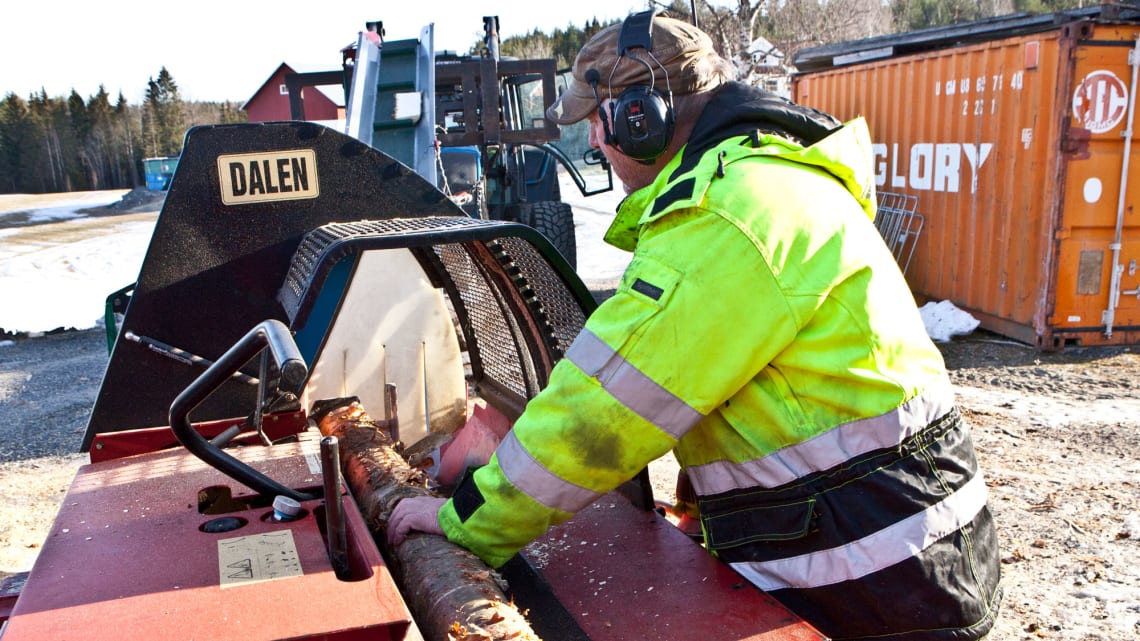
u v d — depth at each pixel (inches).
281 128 102.5
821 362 60.0
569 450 60.2
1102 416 222.1
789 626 61.2
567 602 67.6
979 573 64.3
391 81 250.4
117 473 81.4
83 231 762.2
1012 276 298.5
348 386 120.6
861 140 67.1
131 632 51.4
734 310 57.2
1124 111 271.7
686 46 67.5
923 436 62.7
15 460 216.7
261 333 61.2
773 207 58.7
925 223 350.3
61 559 61.4
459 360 126.5
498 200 369.4
